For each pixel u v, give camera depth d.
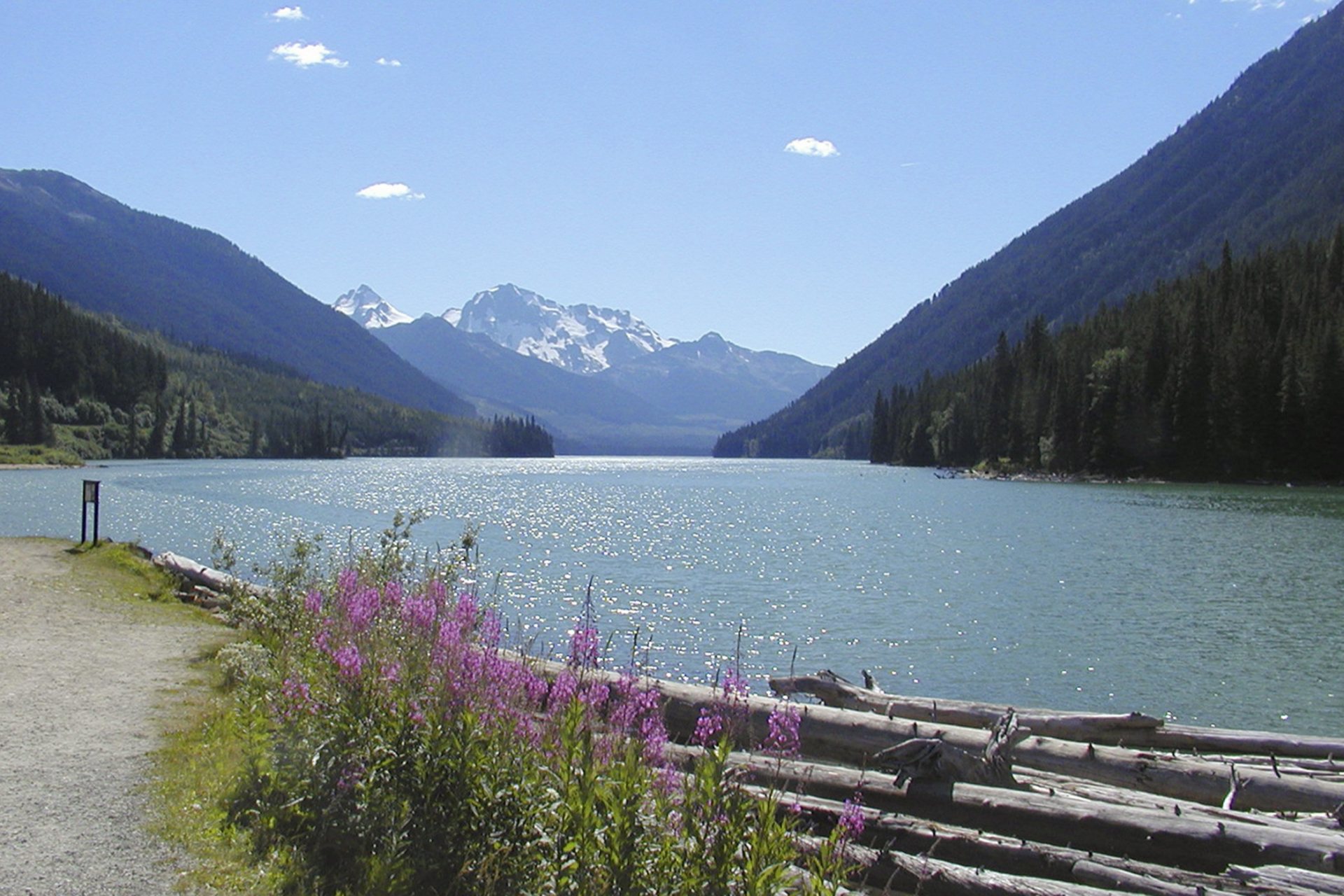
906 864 7.17
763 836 5.08
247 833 6.79
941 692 17.59
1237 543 43.03
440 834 5.85
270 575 14.66
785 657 20.19
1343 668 19.44
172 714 10.12
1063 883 6.93
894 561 37.59
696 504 75.00
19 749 8.80
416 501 72.94
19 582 19.42
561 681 6.25
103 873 6.15
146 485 86.38
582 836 5.11
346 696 6.63
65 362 172.75
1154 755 9.77
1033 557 38.47
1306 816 8.59
